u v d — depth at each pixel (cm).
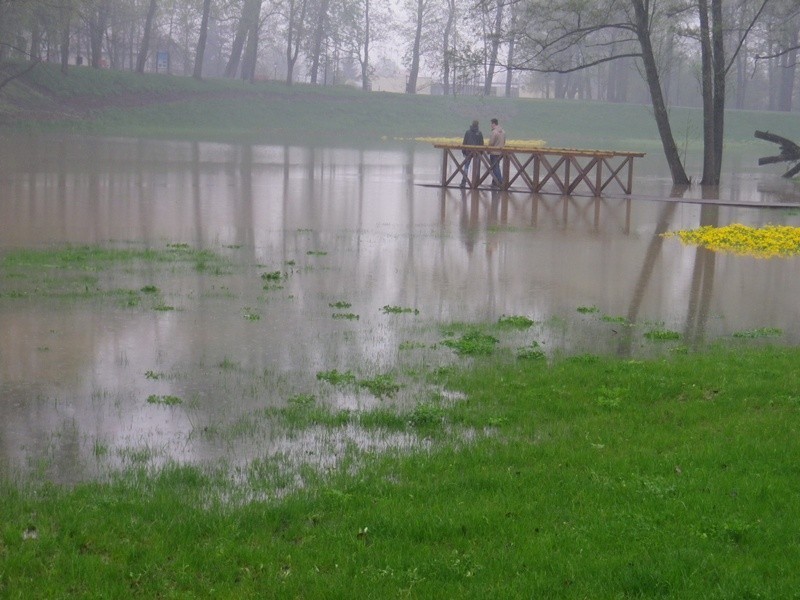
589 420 750
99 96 6131
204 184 2720
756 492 588
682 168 3378
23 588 469
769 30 4119
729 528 532
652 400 810
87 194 2316
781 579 479
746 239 1831
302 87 7431
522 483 609
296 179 3052
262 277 1331
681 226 2105
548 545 515
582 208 2433
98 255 1457
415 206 2370
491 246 1716
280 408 776
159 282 1271
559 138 7000
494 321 1127
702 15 3331
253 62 7500
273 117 6744
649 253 1686
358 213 2181
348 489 602
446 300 1238
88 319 1052
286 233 1803
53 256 1430
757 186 3409
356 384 849
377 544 520
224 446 689
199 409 771
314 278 1352
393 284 1333
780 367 918
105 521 543
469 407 786
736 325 1148
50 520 546
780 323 1162
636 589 471
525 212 2303
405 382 861
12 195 2225
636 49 7931
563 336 1064
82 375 852
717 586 469
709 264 1583
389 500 580
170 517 552
